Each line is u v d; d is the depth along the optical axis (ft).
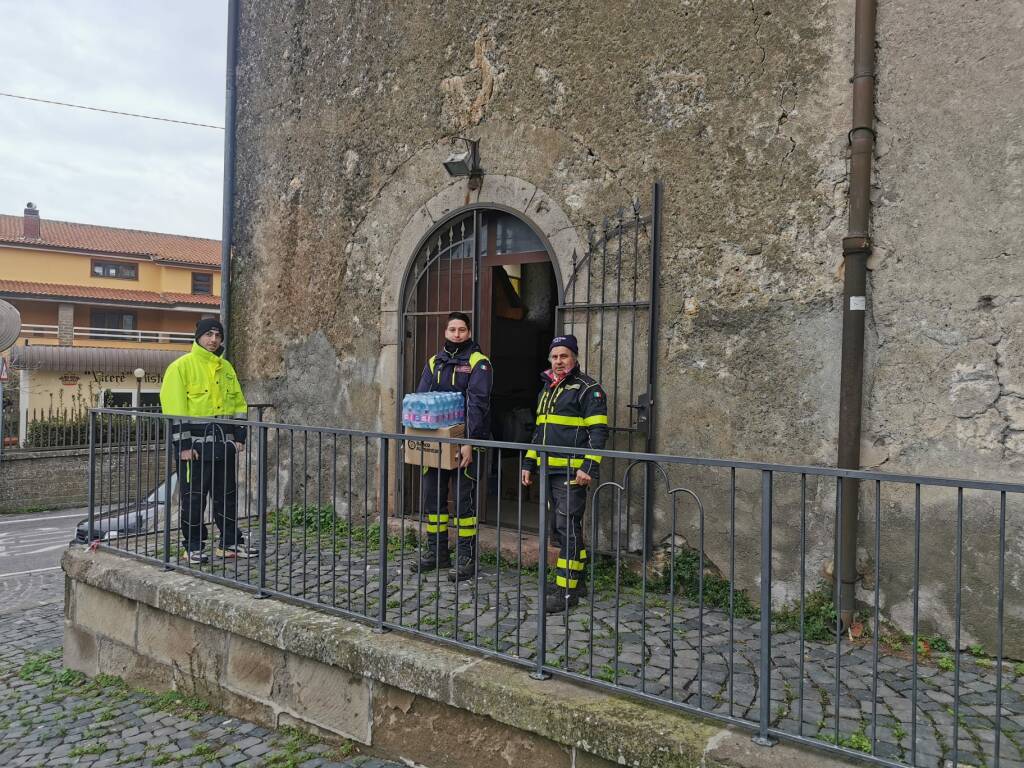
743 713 9.20
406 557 16.67
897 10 12.34
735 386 13.99
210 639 13.51
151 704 13.94
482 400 15.12
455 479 15.11
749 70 13.83
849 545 12.47
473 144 17.80
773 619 13.21
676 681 10.19
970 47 11.79
